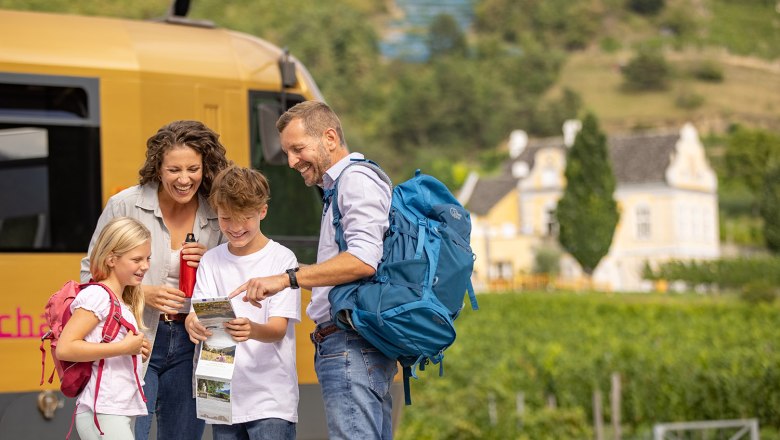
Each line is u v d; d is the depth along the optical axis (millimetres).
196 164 6465
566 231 86375
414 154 189250
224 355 6145
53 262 8586
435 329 6094
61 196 8688
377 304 6039
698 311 57531
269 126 9406
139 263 6164
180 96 9195
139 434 6648
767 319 51750
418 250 6156
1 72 8586
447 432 21219
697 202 98625
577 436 22984
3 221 8508
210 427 8828
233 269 6379
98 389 6078
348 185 6188
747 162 164375
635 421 25859
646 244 96562
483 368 26969
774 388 25484
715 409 25453
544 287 88250
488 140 192250
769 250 118188
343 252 6102
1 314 8391
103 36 9078
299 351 9281
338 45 198375
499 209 99312
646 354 27578
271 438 6320
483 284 95250
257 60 9648
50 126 8711
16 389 8352
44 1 125312
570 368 26438
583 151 86125
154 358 6715
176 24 9641
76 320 6012
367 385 6242
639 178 96812
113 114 8898
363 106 195375
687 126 99312
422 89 192625
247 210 6145
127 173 8922
